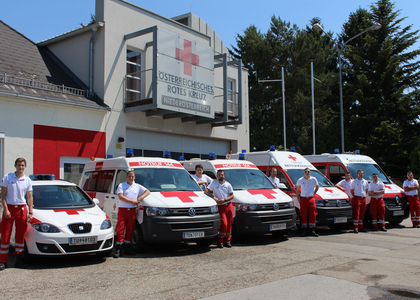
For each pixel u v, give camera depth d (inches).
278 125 1450.5
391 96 1325.0
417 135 1316.4
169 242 295.0
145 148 618.5
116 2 581.0
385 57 1350.9
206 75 636.1
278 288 212.4
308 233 413.7
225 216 338.3
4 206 254.1
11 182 257.3
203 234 306.3
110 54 567.5
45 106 478.6
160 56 556.7
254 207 351.6
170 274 243.1
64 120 498.6
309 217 400.5
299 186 402.3
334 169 513.3
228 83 798.5
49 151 479.5
